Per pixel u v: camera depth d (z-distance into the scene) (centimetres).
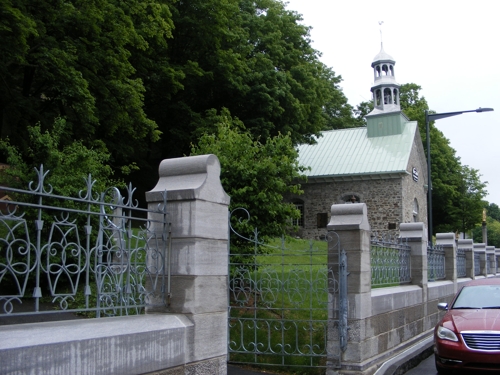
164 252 540
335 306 870
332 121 5034
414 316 1183
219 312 564
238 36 2662
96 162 1329
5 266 385
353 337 852
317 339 962
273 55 2894
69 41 1920
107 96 2005
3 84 1905
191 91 2675
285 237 1252
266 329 1009
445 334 899
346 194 3794
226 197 588
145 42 2081
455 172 4747
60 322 421
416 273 1273
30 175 1141
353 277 863
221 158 1226
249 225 1173
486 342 862
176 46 2670
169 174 575
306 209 3903
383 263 1090
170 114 2733
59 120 1355
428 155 2133
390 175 3678
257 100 2656
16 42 1608
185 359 513
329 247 888
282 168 1252
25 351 361
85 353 405
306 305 1096
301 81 2934
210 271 553
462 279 1914
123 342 443
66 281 989
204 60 2681
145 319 492
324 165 3900
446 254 1695
